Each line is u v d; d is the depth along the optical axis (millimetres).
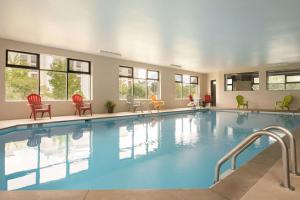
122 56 10148
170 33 6375
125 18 5168
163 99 13477
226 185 1948
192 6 4445
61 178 3080
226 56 10016
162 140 5527
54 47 8336
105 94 10227
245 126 7766
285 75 12938
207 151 4492
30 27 5941
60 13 4887
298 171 2236
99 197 1701
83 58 9352
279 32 6273
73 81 9188
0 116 7051
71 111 8953
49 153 4309
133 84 11703
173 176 3143
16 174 3203
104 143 5172
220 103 15688
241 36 6672
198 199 1691
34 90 7996
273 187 1902
